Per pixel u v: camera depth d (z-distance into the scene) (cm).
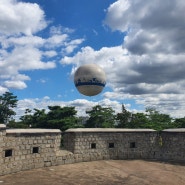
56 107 3331
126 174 1352
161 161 1780
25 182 1087
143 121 3875
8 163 1212
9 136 1224
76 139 1577
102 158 1689
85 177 1234
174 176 1384
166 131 1883
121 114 3906
